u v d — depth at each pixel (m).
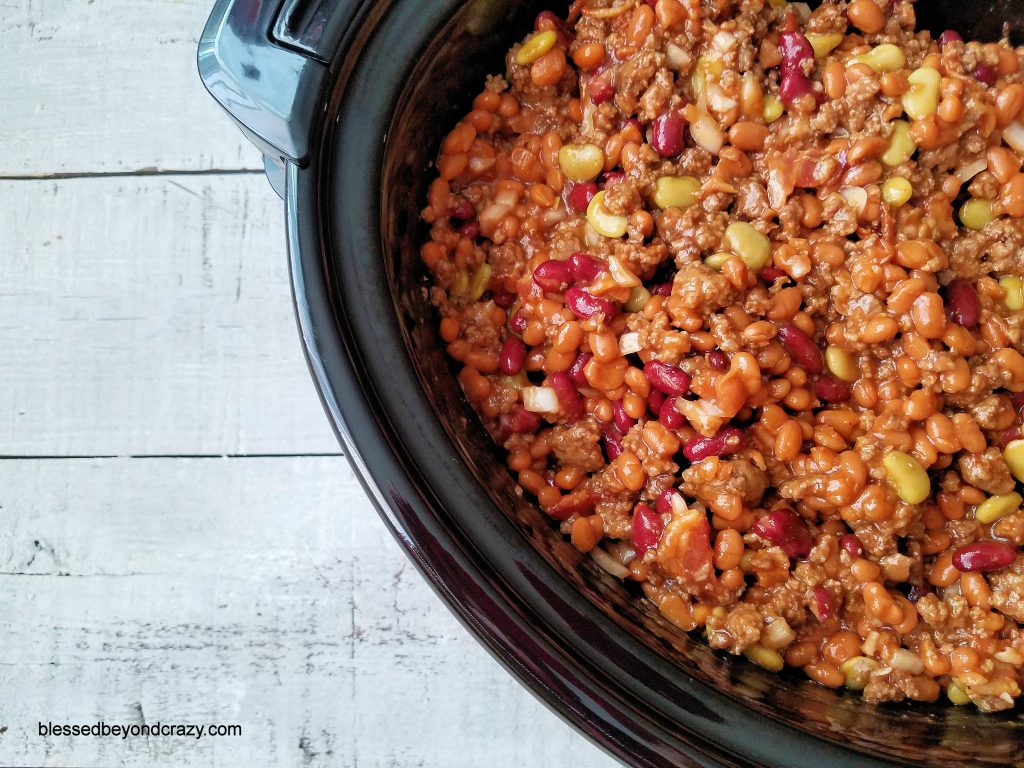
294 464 0.34
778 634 0.26
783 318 0.27
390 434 0.22
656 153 0.27
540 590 0.22
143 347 0.34
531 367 0.28
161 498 0.34
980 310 0.27
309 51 0.23
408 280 0.26
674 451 0.26
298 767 0.33
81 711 0.34
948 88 0.26
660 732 0.22
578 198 0.28
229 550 0.34
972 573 0.26
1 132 0.35
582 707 0.22
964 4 0.28
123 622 0.34
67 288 0.34
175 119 0.35
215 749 0.34
